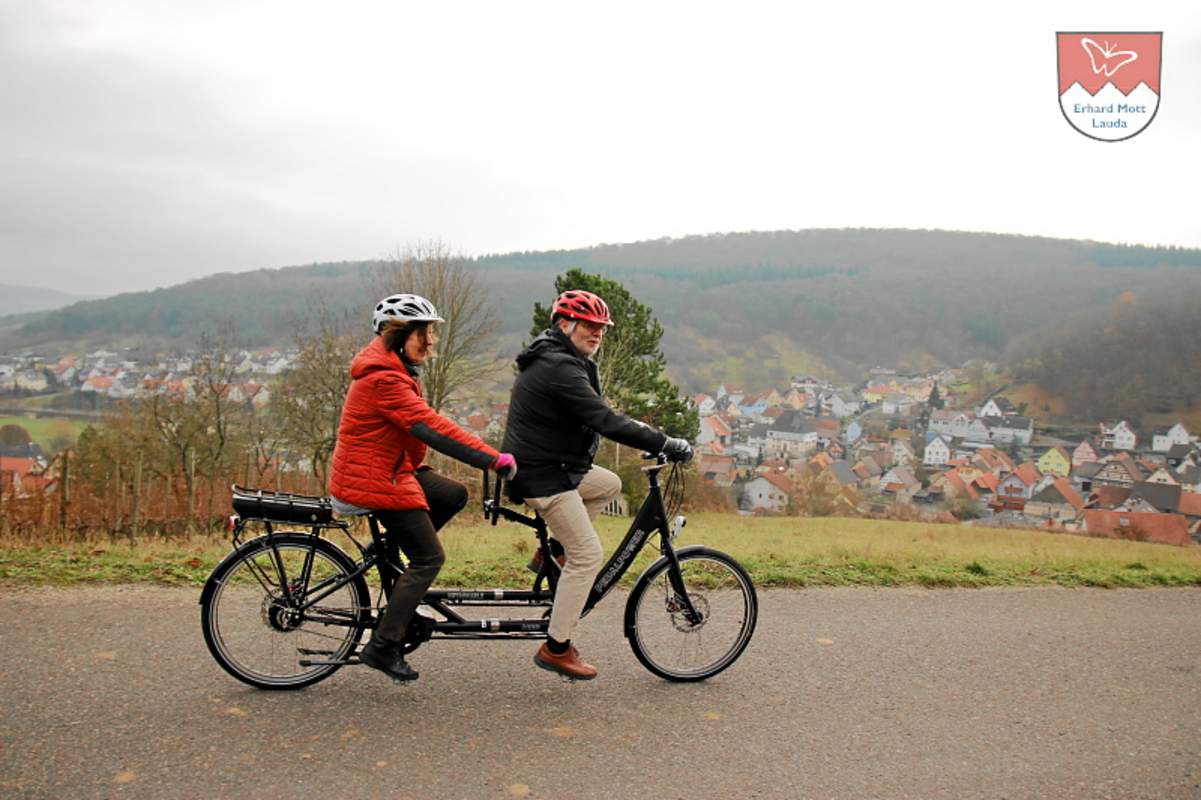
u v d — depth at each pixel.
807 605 6.14
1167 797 3.53
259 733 3.67
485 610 5.52
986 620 6.01
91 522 16.58
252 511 4.11
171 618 5.00
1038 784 3.59
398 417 3.96
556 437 4.26
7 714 3.70
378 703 4.07
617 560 4.52
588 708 4.14
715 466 75.00
